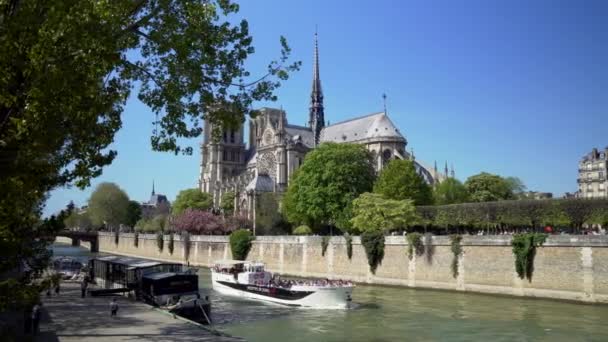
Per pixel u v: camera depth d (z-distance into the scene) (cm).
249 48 2425
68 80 1546
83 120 1709
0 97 1473
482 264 5778
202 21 2266
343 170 9788
